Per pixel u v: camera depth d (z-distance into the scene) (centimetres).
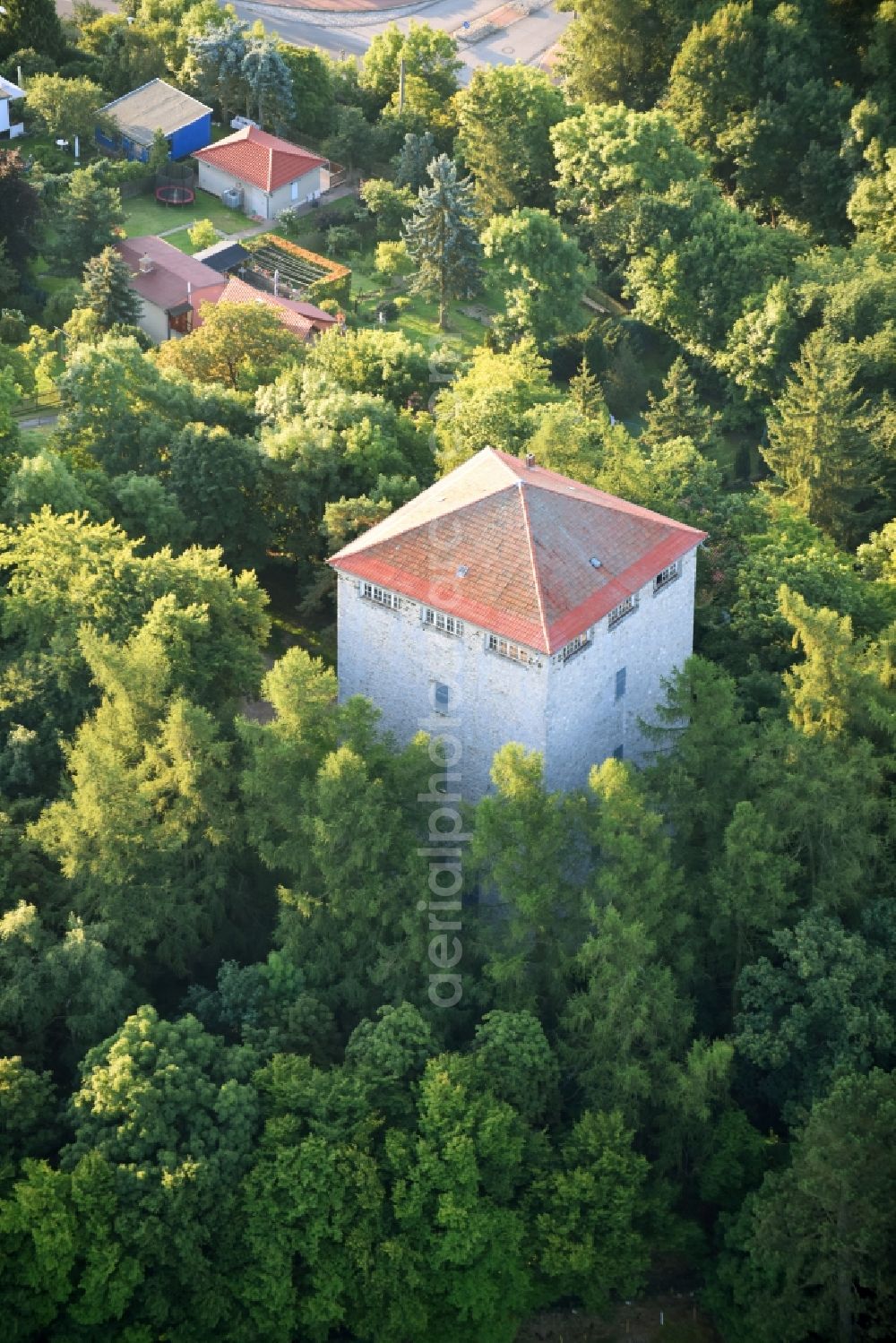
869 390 17625
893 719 11044
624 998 9644
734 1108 10144
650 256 19862
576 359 19300
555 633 10225
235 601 11812
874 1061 10069
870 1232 8981
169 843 10462
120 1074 9294
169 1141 9231
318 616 14012
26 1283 8956
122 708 10669
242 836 10888
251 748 10762
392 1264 9294
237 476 13538
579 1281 9619
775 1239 9244
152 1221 9031
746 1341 9575
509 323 19375
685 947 10425
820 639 11181
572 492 11106
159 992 10812
